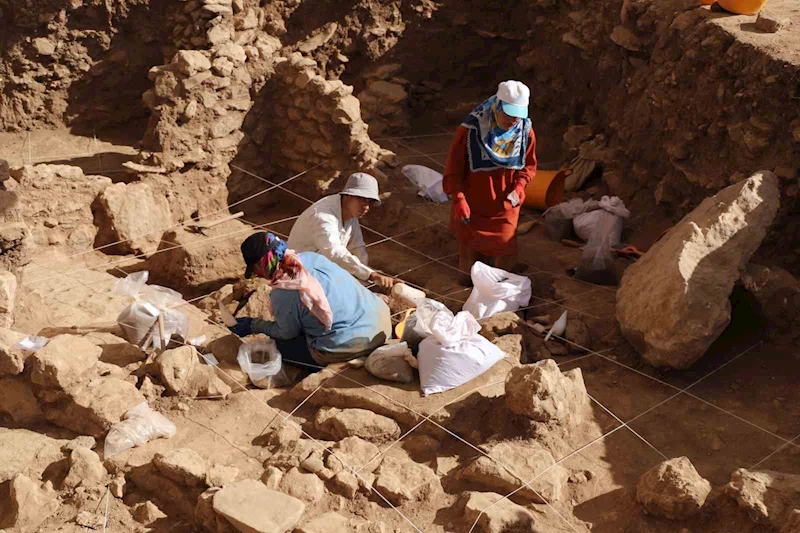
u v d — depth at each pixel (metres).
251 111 7.86
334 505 4.18
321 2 9.14
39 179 6.70
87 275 6.36
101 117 8.85
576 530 4.03
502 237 6.19
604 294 6.11
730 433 4.67
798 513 3.63
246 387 5.04
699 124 6.61
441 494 4.23
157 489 4.30
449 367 4.78
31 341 4.87
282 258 4.83
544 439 4.48
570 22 8.67
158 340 5.21
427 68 9.70
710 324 4.89
